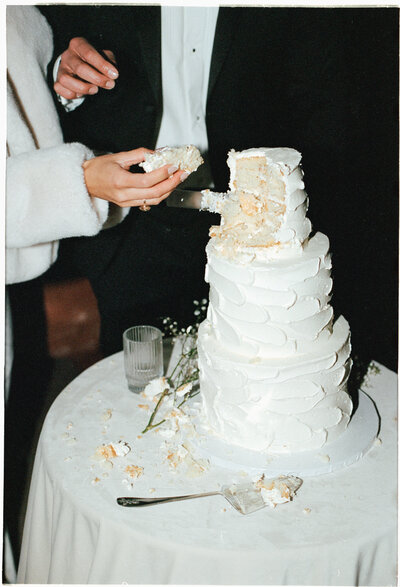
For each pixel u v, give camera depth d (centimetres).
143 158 164
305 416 147
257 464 146
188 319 279
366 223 356
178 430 163
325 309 146
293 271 137
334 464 146
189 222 262
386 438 160
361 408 168
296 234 141
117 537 133
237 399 147
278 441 149
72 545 143
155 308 280
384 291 354
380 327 337
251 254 140
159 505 138
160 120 243
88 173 167
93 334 287
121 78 233
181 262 271
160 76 229
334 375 147
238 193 141
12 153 192
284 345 144
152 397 177
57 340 284
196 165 158
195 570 127
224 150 257
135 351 177
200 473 147
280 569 126
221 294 145
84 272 271
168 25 223
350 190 337
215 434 157
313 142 268
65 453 157
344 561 127
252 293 140
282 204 138
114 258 268
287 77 255
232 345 148
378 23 313
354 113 280
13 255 191
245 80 245
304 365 142
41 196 164
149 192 159
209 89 237
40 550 161
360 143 348
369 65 331
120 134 241
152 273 273
